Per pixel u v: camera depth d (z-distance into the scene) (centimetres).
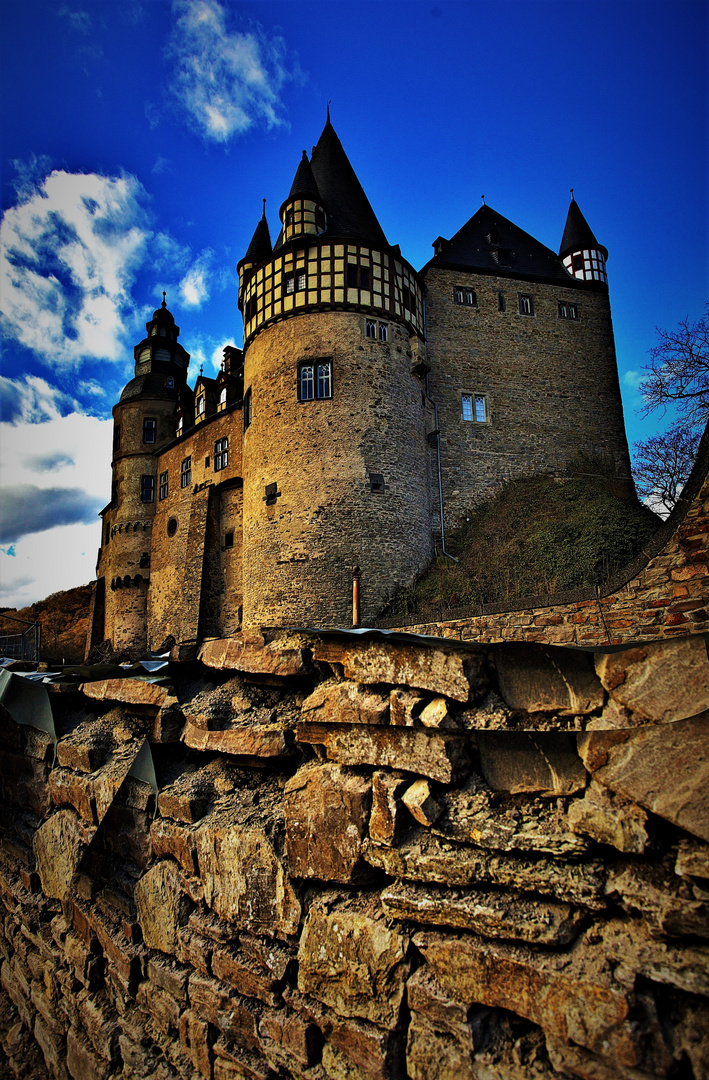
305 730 310
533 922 211
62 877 457
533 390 2855
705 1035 174
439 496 2508
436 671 265
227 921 316
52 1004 446
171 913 349
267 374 2195
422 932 240
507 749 245
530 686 250
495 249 3070
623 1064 180
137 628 3406
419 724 263
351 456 2039
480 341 2833
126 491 3588
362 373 2120
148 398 3697
